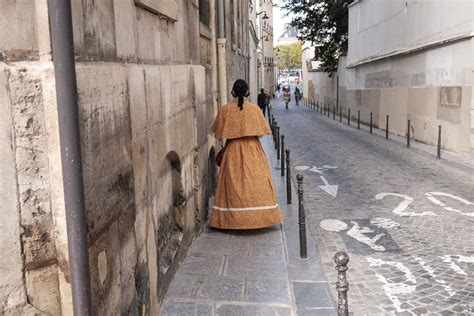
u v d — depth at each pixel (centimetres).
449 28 1430
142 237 366
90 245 255
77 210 234
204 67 729
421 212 796
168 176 501
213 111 862
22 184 227
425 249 623
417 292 498
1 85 216
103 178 277
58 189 236
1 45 218
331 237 681
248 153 658
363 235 687
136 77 351
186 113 559
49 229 239
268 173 668
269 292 477
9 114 220
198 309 440
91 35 272
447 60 1470
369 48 2436
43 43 229
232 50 1360
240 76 1786
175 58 523
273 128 1823
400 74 1961
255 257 570
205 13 847
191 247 601
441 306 466
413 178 1077
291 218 756
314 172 1181
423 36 1659
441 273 544
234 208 652
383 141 1811
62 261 242
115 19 317
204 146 705
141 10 386
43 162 234
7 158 221
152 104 398
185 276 510
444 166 1217
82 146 246
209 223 683
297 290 491
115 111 301
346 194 939
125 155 323
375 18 2298
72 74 229
